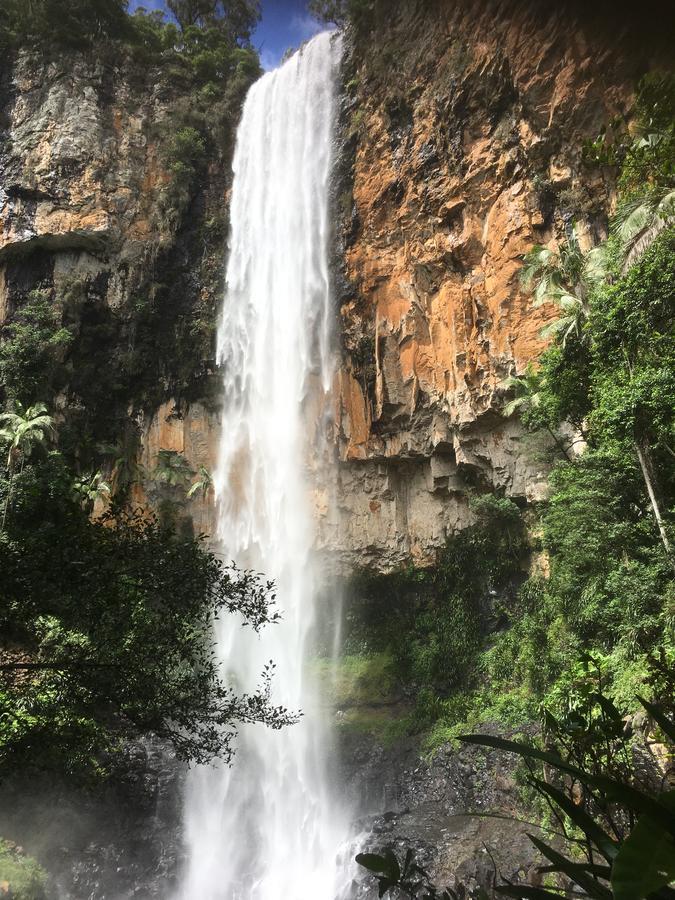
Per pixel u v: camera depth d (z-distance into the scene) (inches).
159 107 1640.0
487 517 1147.3
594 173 984.3
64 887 757.3
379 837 816.3
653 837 61.2
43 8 1640.0
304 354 1381.6
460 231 1188.5
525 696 916.0
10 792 772.0
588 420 734.5
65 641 338.6
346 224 1378.0
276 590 1325.0
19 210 1504.7
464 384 1149.7
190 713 353.4
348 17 1496.1
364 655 1243.2
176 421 1464.1
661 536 598.5
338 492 1328.7
